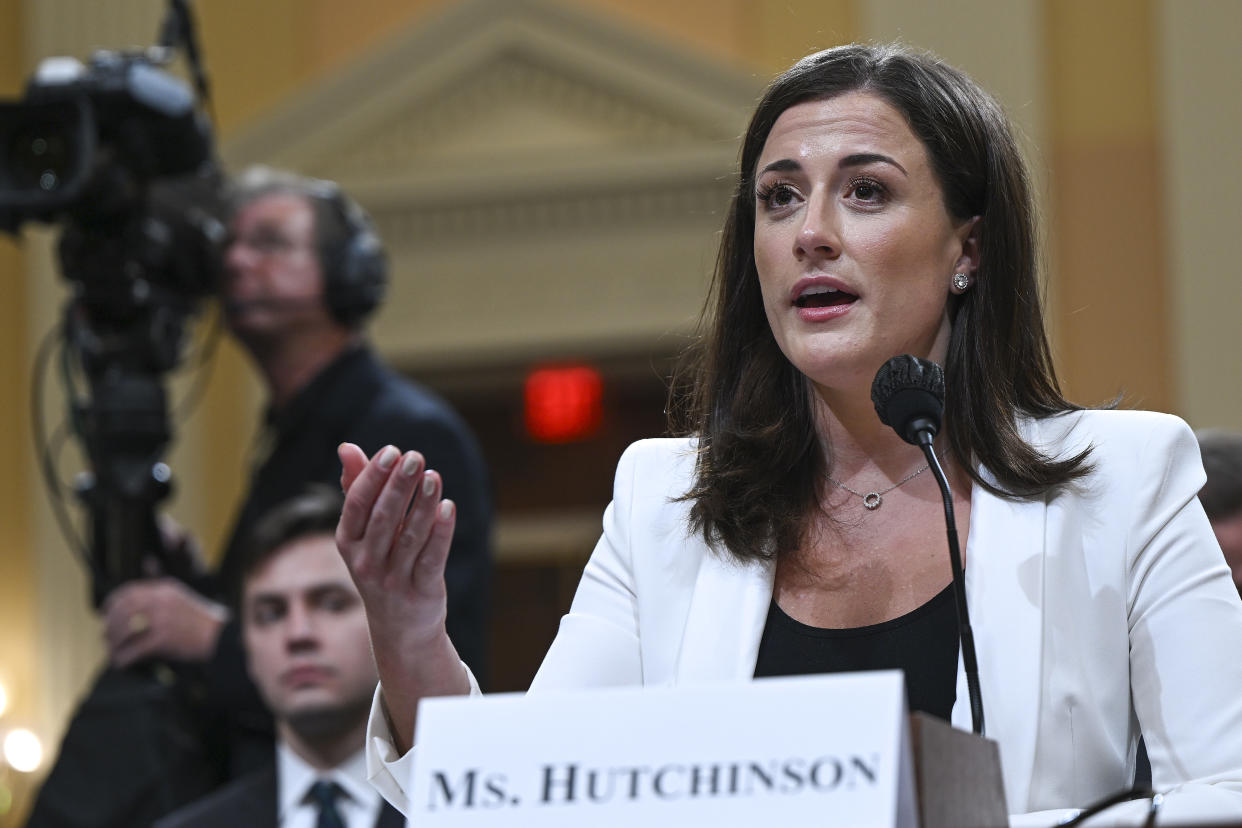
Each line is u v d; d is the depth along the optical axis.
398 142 23.31
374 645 6.25
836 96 7.10
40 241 23.38
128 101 13.20
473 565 12.68
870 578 6.86
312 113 23.33
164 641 12.90
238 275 13.97
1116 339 21.67
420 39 23.22
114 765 12.50
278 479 13.43
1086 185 22.00
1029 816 5.73
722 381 7.46
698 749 4.77
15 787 21.95
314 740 11.77
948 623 6.62
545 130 23.06
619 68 22.70
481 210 23.05
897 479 7.09
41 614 22.58
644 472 7.44
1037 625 6.42
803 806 4.64
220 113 23.75
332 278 13.99
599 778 4.80
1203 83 21.83
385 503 6.00
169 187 13.93
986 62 22.12
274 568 11.84
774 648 6.78
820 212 6.89
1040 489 6.74
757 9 22.83
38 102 13.12
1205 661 6.30
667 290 22.55
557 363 23.45
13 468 23.02
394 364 23.25
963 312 7.16
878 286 6.86
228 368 23.16
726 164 22.34
